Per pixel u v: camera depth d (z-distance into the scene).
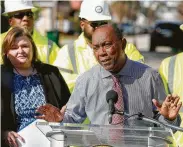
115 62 6.50
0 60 8.12
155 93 6.64
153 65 24.16
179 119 6.57
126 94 6.59
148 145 5.75
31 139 6.91
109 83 6.61
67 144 5.73
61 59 8.32
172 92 7.83
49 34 14.97
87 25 8.09
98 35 6.45
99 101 6.62
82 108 6.71
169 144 5.75
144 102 6.59
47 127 5.73
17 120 7.35
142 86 6.61
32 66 7.53
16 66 7.45
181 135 7.48
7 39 7.43
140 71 6.64
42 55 8.78
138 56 8.32
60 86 7.55
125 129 5.74
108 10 8.14
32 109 7.39
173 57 7.92
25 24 8.66
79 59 8.27
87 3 8.12
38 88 7.47
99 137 5.73
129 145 5.75
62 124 5.77
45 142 6.90
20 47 7.43
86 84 6.66
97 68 6.67
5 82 7.37
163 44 34.19
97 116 6.63
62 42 29.73
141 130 5.73
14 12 8.66
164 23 34.38
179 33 33.72
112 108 6.06
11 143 7.02
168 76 7.86
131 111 6.56
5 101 7.34
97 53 6.49
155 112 6.64
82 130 5.70
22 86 7.42
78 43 8.30
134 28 42.91
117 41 6.46
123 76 6.61
